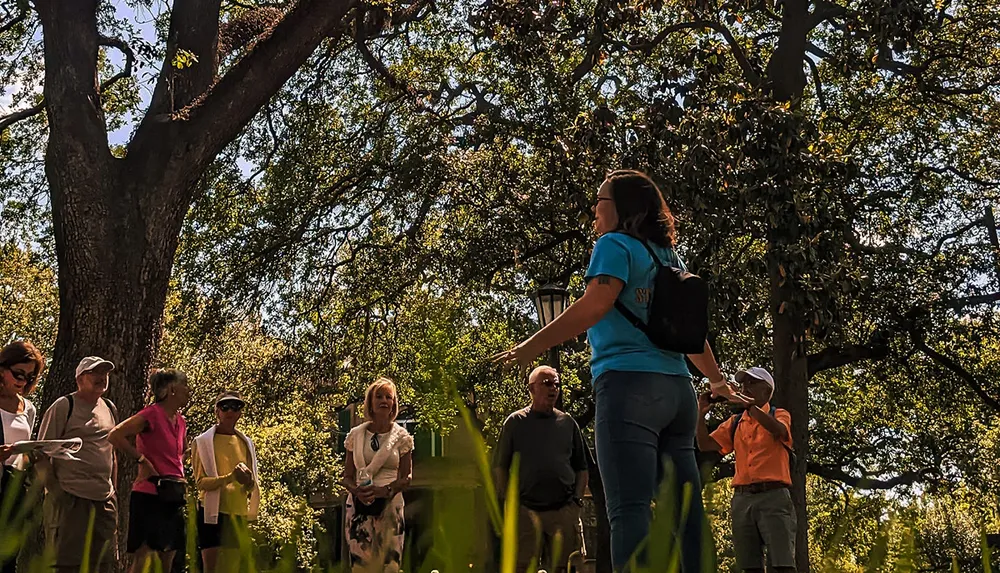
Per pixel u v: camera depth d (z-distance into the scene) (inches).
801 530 240.4
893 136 627.5
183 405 201.6
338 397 631.8
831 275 421.1
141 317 371.6
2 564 14.5
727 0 516.7
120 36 412.5
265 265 601.6
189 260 617.3
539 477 189.0
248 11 497.7
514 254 568.1
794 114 437.7
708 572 17.7
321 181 632.4
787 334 528.7
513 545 13.2
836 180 475.5
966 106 637.3
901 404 673.6
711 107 455.2
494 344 573.0
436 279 515.8
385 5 466.0
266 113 631.2
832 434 709.9
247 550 15.4
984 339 623.2
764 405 216.7
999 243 624.1
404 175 586.9
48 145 385.1
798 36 565.9
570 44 558.9
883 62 462.3
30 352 175.8
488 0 490.0
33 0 397.7
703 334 97.1
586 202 468.1
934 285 587.2
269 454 765.3
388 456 182.7
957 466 642.8
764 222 431.8
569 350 555.5
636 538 88.9
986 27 595.8
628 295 97.3
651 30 611.8
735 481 216.2
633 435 93.4
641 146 451.5
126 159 383.9
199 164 389.1
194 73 422.6
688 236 462.3
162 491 188.2
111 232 371.9
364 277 611.2
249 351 879.1
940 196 617.9
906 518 14.2
